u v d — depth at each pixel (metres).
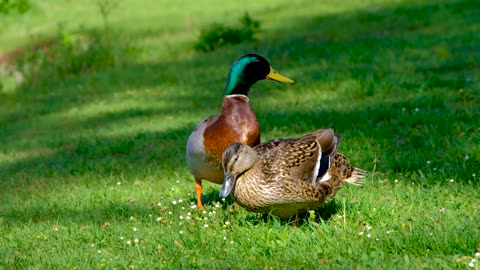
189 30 30.62
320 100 16.58
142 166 12.77
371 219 8.31
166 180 11.67
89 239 8.67
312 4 34.03
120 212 9.94
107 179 12.16
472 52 20.16
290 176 7.77
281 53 23.45
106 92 21.70
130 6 38.03
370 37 24.41
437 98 15.20
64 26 33.66
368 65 19.58
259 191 7.79
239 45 26.39
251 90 18.66
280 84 18.56
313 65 20.81
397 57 20.39
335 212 8.79
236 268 7.17
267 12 32.94
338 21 28.67
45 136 16.97
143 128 16.20
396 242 7.28
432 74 17.84
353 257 7.13
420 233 7.40
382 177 10.47
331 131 8.36
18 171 13.68
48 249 8.48
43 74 26.16
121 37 30.17
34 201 11.15
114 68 25.62
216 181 9.49
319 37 25.91
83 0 40.19
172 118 16.88
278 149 8.04
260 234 7.96
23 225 9.77
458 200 8.93
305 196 7.82
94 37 30.09
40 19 36.47
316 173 7.95
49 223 9.68
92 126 17.30
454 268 6.65
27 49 30.19
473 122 13.01
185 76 22.23
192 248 7.93
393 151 11.74
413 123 13.52
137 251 8.00
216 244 7.89
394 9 29.98
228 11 34.38
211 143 9.09
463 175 9.90
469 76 17.19
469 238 7.17
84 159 14.00
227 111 9.21
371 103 15.64
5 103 22.91
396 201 9.12
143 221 9.37
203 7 36.16
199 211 9.41
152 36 30.05
